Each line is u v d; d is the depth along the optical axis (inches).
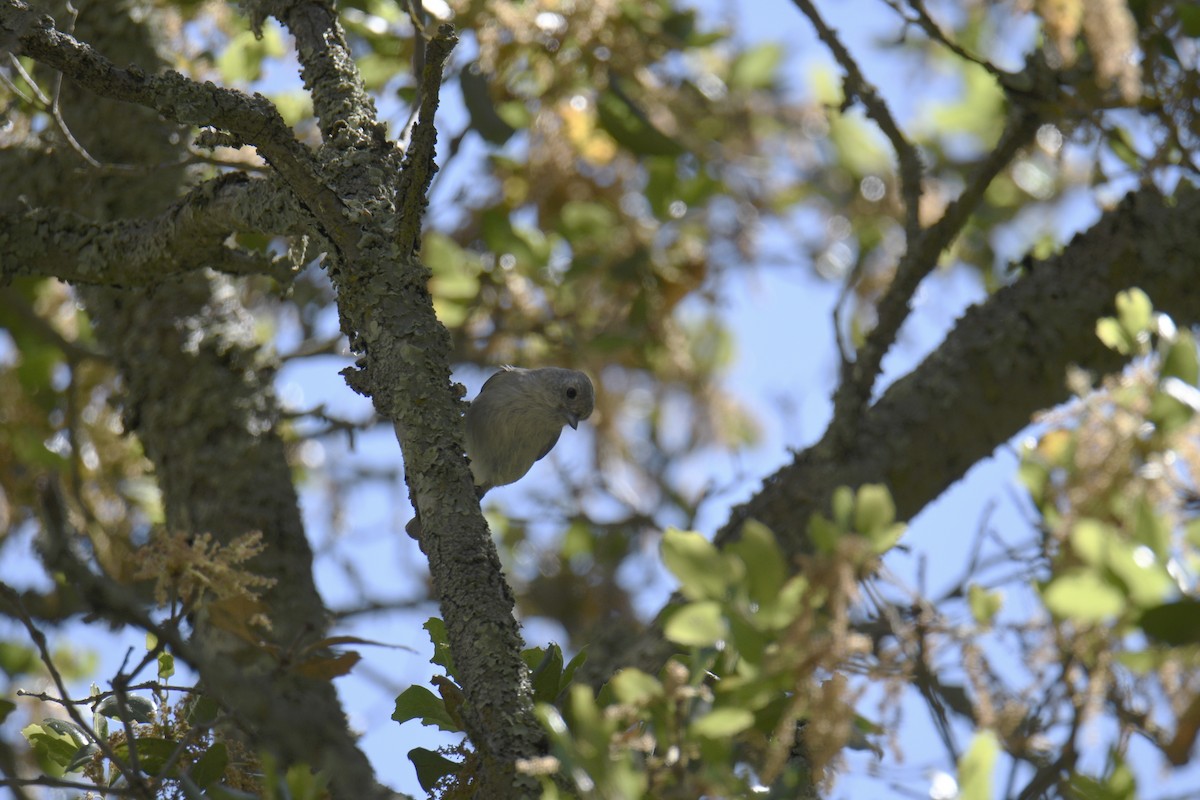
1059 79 360.2
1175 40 358.0
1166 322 209.9
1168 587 170.9
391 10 467.8
